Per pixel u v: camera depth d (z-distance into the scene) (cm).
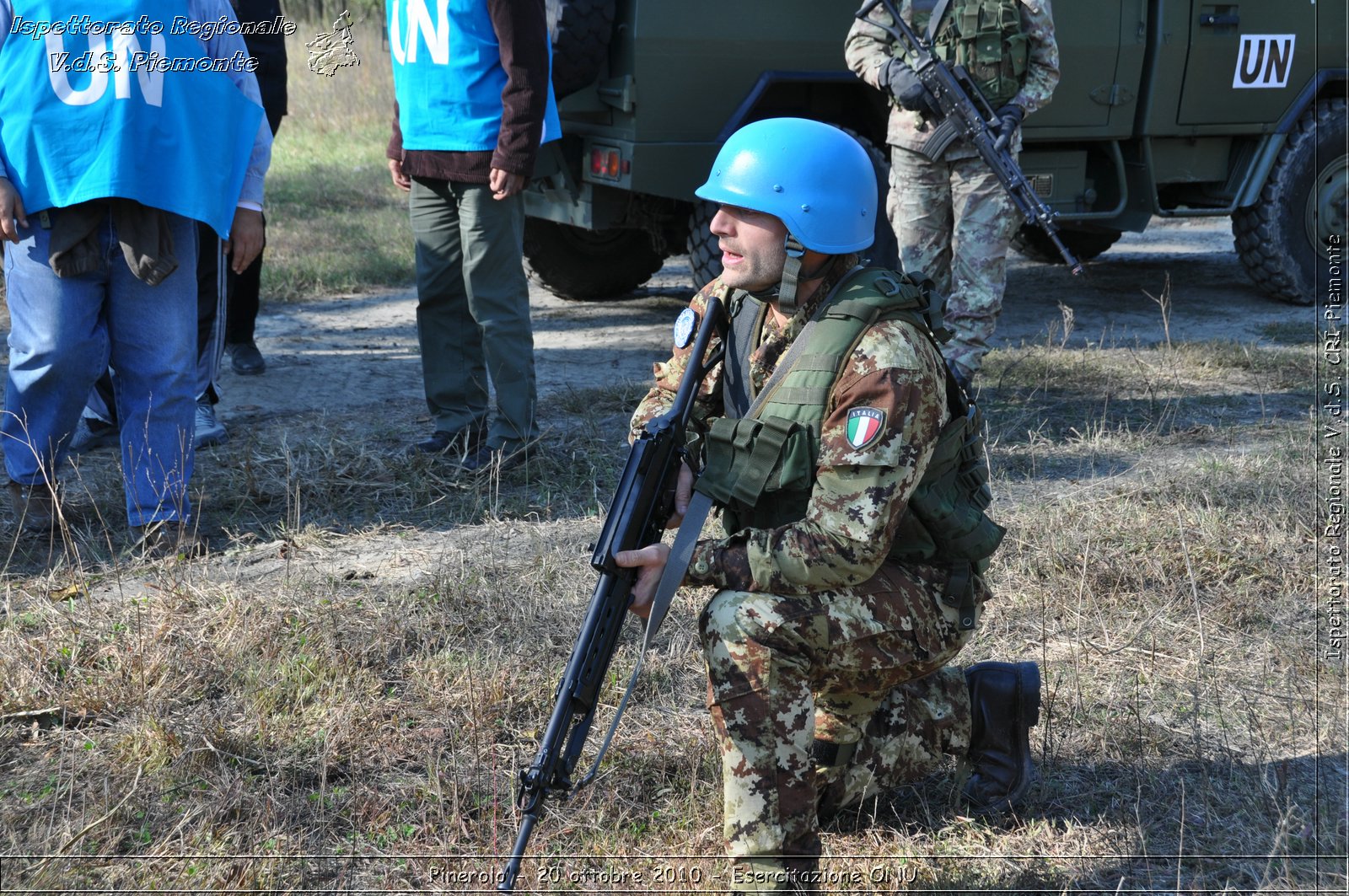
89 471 433
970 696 241
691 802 244
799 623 200
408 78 404
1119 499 411
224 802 240
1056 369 581
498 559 363
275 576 352
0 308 639
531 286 808
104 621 311
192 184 337
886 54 498
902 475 196
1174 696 290
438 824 240
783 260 207
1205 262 890
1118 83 638
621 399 532
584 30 526
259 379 569
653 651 308
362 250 852
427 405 506
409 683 291
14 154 327
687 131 556
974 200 486
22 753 258
